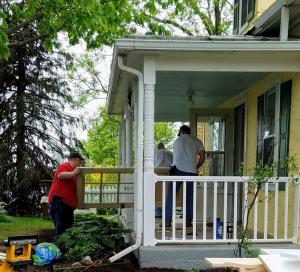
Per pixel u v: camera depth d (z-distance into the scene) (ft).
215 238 20.94
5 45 25.07
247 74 24.17
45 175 54.95
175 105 36.83
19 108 54.19
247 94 29.40
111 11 31.68
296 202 21.13
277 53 20.85
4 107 54.90
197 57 21.18
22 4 42.11
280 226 23.07
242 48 19.95
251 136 28.55
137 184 21.27
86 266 20.48
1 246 25.68
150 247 20.34
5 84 55.36
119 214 35.37
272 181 20.95
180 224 28.14
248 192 20.81
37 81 55.62
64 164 26.22
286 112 22.91
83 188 26.94
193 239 20.79
